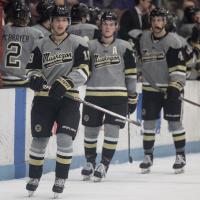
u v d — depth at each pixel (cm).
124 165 1903
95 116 1603
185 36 2280
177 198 1405
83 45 1391
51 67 1391
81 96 1803
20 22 1717
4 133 1605
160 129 2072
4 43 1720
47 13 1794
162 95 1741
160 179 1661
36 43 1403
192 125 2200
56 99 1375
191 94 2177
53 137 1742
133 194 1448
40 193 1443
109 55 1587
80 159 1831
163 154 2089
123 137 1945
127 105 1612
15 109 1630
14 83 1717
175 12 2627
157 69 1728
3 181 1591
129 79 1598
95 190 1490
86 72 1381
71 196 1415
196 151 2227
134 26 2123
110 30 1580
